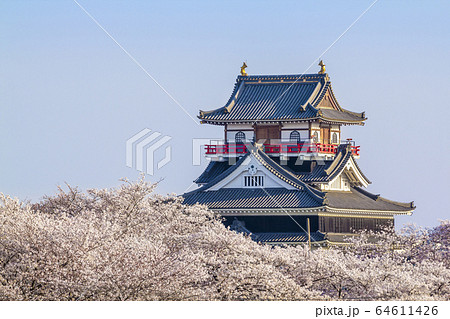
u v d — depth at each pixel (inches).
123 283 2154.3
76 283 2114.9
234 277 2417.6
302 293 2444.6
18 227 2213.3
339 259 2770.7
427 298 2369.6
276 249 2797.7
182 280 2236.7
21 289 2142.0
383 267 2711.6
